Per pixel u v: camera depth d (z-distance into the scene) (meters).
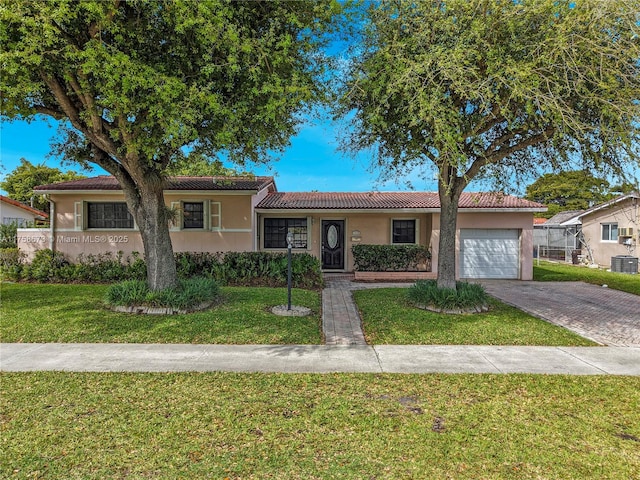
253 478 2.88
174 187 13.82
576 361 5.62
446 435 3.51
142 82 5.77
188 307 8.23
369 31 7.70
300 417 3.83
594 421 3.81
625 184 7.65
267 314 8.06
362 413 3.92
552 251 25.27
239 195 14.24
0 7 5.29
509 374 5.07
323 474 2.94
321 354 5.86
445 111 6.89
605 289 12.69
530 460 3.14
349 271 16.28
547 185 34.00
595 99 6.66
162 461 3.08
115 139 6.83
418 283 9.74
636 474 2.97
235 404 4.10
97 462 3.07
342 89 8.35
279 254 12.90
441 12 7.14
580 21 6.52
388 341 6.55
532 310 9.20
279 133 8.38
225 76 6.87
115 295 8.51
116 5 6.18
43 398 4.21
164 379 4.79
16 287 11.33
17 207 25.30
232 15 6.23
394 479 2.88
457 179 9.05
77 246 14.16
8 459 3.09
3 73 5.94
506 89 7.06
